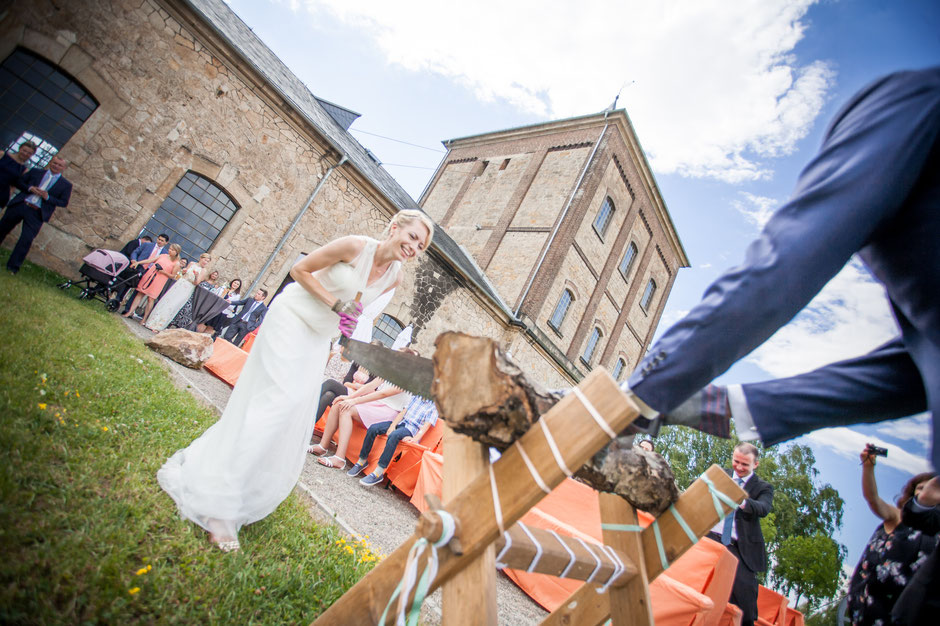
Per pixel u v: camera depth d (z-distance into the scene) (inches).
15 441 80.2
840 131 36.6
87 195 367.9
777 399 42.3
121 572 64.4
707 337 33.7
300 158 478.9
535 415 40.3
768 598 218.8
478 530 39.9
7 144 341.1
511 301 761.6
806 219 33.2
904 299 35.4
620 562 51.7
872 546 90.4
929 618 54.7
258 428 87.2
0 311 157.2
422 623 91.3
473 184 976.3
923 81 33.2
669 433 904.9
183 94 400.8
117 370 153.3
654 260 1021.2
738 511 158.6
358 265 98.8
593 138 841.5
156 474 93.7
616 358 975.6
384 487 197.0
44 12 336.8
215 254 440.8
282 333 92.4
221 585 71.3
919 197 33.4
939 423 32.5
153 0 374.3
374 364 67.4
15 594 51.8
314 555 92.0
